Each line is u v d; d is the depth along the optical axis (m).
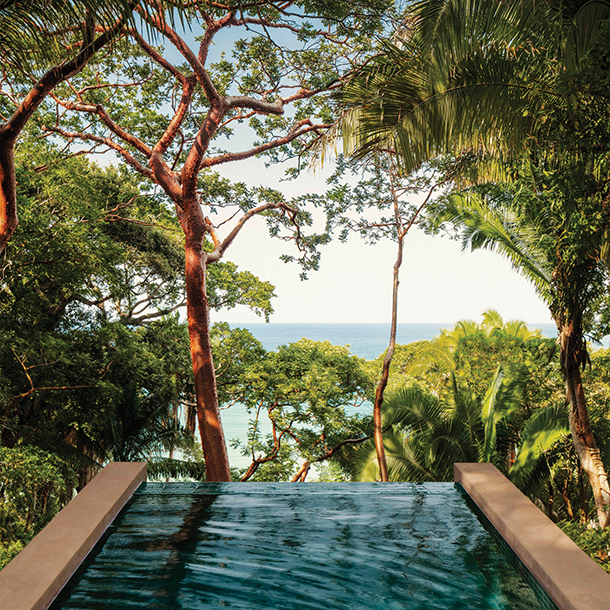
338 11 11.49
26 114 8.16
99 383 15.17
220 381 20.48
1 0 5.34
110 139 15.98
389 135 6.72
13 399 14.35
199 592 3.06
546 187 8.16
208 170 18.28
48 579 2.99
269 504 4.79
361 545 3.80
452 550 3.70
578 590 2.84
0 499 11.57
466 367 18.00
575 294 8.64
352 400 22.25
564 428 12.05
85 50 7.08
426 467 14.22
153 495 5.04
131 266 22.05
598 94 5.25
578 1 6.18
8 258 13.46
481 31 6.14
